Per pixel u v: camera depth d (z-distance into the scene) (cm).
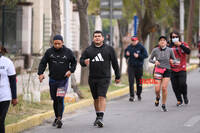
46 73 6303
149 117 3478
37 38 8350
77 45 10569
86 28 5250
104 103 3133
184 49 3978
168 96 4841
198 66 9919
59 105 3136
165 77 3769
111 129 3025
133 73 4616
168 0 7088
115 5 5697
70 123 3312
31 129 3116
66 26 4788
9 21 7506
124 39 6775
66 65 3125
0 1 7244
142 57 4578
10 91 2448
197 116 3472
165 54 3753
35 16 8369
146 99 4725
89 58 3156
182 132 2858
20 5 7544
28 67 7419
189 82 6469
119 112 3797
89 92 4900
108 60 3152
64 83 3136
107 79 3145
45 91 4675
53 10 4262
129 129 3005
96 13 10056
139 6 6869
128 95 5194
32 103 3925
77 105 4103
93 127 3117
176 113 3647
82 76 5506
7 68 2422
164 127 3041
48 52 3125
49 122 3391
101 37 3136
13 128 2964
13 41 7531
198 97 4731
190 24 10388
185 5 13950
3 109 2438
